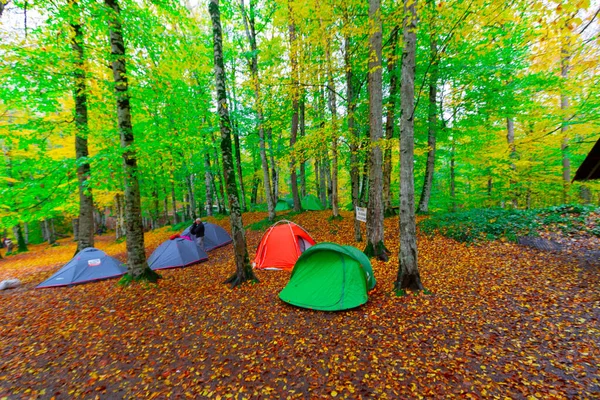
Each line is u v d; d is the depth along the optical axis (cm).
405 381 355
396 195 2056
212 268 950
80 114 892
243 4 1319
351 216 1419
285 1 870
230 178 719
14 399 354
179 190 2306
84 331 519
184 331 511
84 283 828
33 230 2950
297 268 655
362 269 593
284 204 1944
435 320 495
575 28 326
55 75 707
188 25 848
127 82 732
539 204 1908
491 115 1130
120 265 923
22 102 774
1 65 622
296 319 539
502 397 317
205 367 407
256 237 1338
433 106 1149
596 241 741
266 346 454
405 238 604
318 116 1177
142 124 1066
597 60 380
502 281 629
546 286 580
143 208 2286
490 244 871
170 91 785
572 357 370
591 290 538
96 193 1421
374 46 743
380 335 464
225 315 570
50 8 664
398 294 595
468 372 362
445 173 2131
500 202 1656
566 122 1023
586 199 1431
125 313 589
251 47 1362
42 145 827
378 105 782
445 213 1227
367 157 993
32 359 437
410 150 574
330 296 577
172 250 1022
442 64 1038
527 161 1220
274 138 2050
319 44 859
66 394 360
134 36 706
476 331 452
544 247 779
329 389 350
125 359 432
